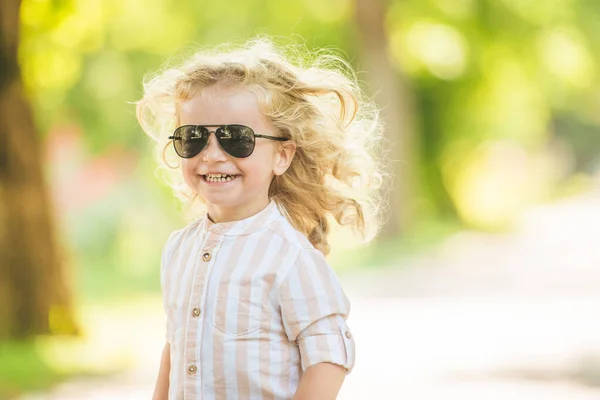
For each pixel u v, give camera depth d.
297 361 5.31
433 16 38.03
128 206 35.16
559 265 29.70
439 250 34.84
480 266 29.86
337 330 5.25
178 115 5.67
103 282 28.72
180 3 33.03
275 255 5.34
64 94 31.00
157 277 29.94
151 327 19.66
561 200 67.88
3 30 16.98
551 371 14.55
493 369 14.74
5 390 13.64
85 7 20.62
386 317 20.27
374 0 36.81
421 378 14.21
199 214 6.47
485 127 44.66
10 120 17.22
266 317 5.24
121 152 35.03
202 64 5.59
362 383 13.93
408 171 38.22
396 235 37.59
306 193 5.88
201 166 5.44
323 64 7.15
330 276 5.34
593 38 40.88
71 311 17.77
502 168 50.78
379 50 37.25
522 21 38.91
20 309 17.41
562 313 20.31
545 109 51.66
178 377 5.37
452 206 44.94
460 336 17.78
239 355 5.20
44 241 17.58
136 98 33.06
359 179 6.27
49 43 20.59
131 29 31.50
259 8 35.78
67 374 14.78
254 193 5.46
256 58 5.70
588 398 12.80
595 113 78.56
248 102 5.46
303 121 5.71
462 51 38.28
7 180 17.33
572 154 90.00
